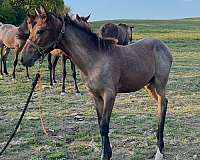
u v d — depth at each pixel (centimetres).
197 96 1098
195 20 8638
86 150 638
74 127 768
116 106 968
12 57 2127
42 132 738
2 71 1509
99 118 557
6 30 1376
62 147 655
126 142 676
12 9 3931
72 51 539
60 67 1741
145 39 630
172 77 1462
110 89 539
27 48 526
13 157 612
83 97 1083
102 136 541
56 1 4141
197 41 3431
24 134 730
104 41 553
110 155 553
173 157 604
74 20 549
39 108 948
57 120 827
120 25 2083
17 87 1227
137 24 6594
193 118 844
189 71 1638
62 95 1104
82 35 539
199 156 606
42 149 645
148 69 591
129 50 584
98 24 6294
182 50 2706
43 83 1303
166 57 621
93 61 537
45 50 532
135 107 958
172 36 3916
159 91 614
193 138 696
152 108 947
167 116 859
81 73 554
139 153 621
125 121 814
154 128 761
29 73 1508
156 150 633
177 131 739
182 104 990
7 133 735
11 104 997
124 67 562
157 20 8475
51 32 526
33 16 548
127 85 577
